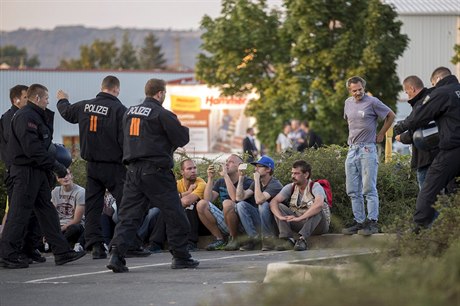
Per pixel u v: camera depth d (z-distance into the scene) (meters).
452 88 20.08
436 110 19.98
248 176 26.80
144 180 19.58
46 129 21.42
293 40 67.38
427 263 13.20
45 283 18.42
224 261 21.31
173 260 20.05
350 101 23.84
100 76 100.06
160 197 19.64
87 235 22.83
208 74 70.44
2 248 21.23
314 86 64.50
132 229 19.75
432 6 90.00
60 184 26.31
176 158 28.38
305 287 12.37
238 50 68.44
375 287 12.08
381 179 26.20
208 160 28.42
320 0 64.38
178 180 25.23
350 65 64.69
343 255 15.88
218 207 25.84
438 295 11.90
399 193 26.17
